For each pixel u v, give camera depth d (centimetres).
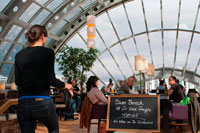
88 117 431
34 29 207
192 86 1620
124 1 1439
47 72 197
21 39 1228
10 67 1265
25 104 191
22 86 195
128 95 405
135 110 394
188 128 576
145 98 396
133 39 1588
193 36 1529
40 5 1127
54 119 199
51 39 1481
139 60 644
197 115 415
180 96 582
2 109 265
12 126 332
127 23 1538
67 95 748
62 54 1316
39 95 192
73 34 1506
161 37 1573
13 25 1095
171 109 435
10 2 993
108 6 1437
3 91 888
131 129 387
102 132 429
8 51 1196
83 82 1324
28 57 197
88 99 440
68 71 1304
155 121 381
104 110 431
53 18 1266
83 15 1463
